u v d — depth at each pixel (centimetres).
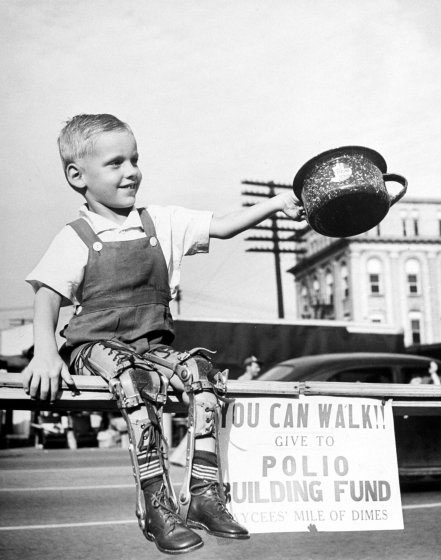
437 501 476
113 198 228
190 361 203
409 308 2377
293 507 220
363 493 229
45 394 198
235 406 221
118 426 1193
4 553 340
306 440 226
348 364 564
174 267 235
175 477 607
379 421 236
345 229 229
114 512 464
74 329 220
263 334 891
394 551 343
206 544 377
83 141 227
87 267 221
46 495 535
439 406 244
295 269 2447
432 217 2430
